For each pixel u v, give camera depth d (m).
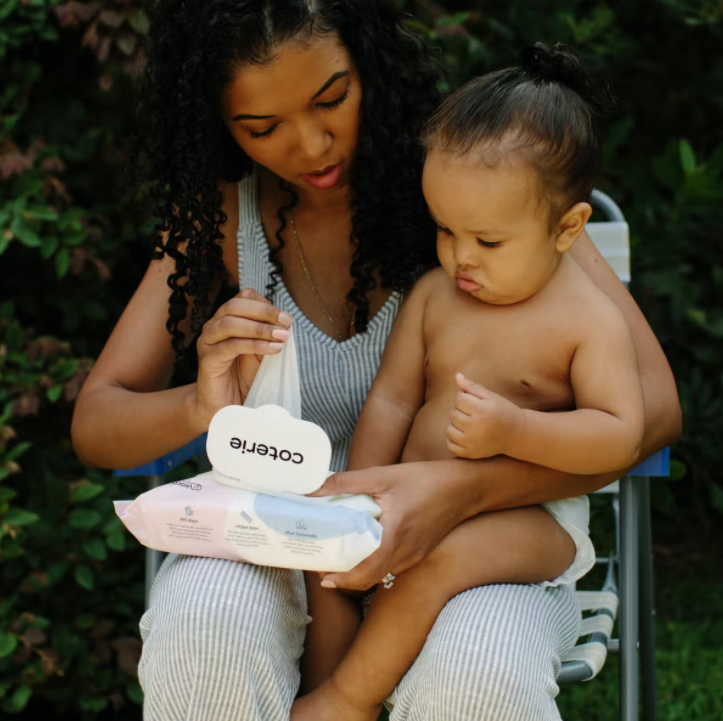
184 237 1.61
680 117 3.01
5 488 2.08
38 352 2.21
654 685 1.90
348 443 1.69
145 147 1.66
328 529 1.24
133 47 2.15
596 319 1.42
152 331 1.66
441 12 2.48
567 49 1.48
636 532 1.57
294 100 1.41
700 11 2.69
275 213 1.70
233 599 1.27
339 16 1.42
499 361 1.46
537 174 1.36
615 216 1.99
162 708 1.26
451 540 1.34
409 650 1.33
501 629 1.24
